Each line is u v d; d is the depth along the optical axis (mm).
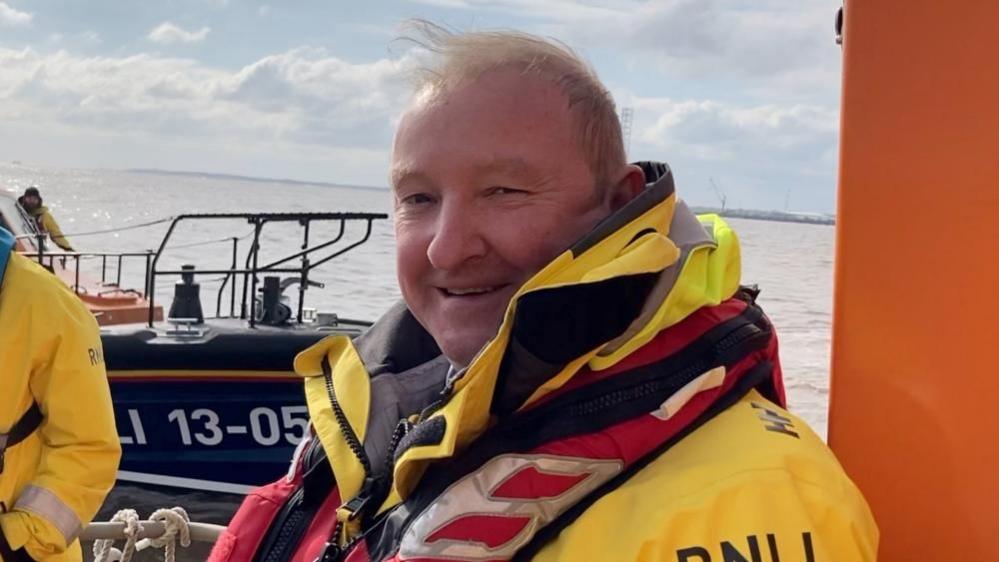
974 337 1267
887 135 1300
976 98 1253
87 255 5641
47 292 2408
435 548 1033
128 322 5418
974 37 1250
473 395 1062
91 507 2453
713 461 981
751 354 1115
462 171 1111
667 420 1022
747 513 933
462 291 1149
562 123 1112
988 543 1272
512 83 1109
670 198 1087
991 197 1250
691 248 1107
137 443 4832
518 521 1017
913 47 1281
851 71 1314
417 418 1244
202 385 4824
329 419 1420
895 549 1319
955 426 1280
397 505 1162
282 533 1404
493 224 1109
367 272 14172
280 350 4820
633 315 1032
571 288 999
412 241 1174
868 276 1318
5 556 2311
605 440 1014
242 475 4863
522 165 1099
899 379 1308
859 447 1333
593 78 1158
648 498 962
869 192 1312
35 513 2340
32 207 7121
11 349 2340
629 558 925
